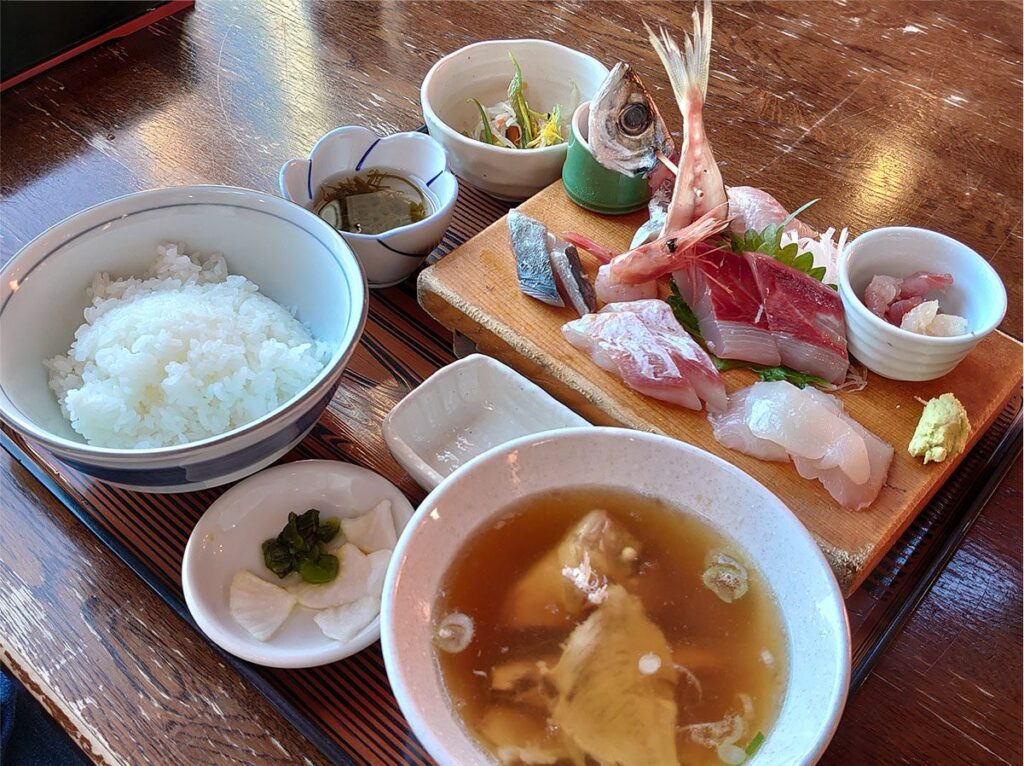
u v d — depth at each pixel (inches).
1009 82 23.6
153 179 19.9
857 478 13.7
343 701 12.3
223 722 12.1
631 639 11.6
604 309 16.4
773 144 21.3
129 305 14.6
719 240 17.2
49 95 21.8
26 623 12.9
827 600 10.9
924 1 26.1
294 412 12.5
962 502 15.1
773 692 11.1
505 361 16.6
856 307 15.2
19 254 13.8
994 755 12.3
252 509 13.5
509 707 11.0
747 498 11.9
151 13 24.0
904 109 22.5
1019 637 13.5
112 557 13.7
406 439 15.0
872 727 12.4
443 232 17.3
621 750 10.7
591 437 12.2
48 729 16.4
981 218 19.9
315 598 12.8
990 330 14.7
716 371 15.1
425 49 23.8
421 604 11.2
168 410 13.9
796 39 24.5
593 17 25.0
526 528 12.4
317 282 15.4
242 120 21.5
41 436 11.6
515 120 20.3
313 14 24.7
